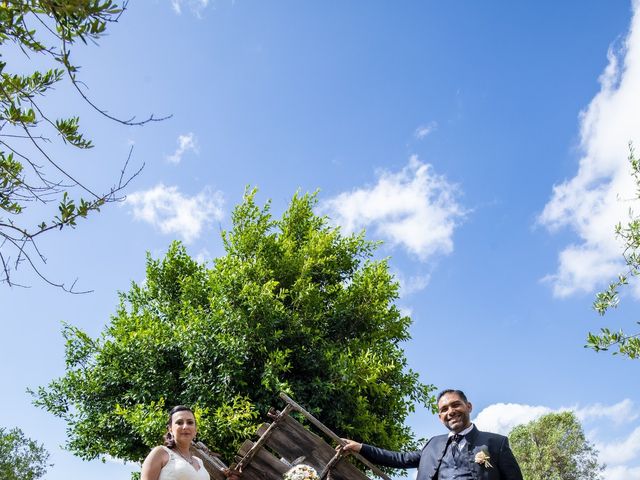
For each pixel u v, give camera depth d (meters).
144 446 11.28
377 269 13.34
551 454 34.09
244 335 11.25
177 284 13.77
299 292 12.55
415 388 12.63
